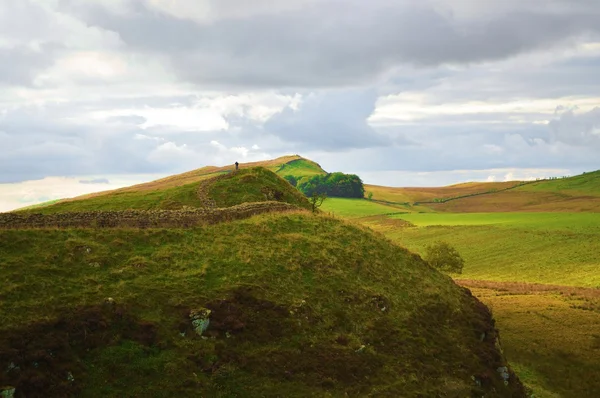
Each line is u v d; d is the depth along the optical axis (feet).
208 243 157.58
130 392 102.99
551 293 288.92
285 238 172.14
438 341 154.10
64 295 116.88
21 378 96.17
